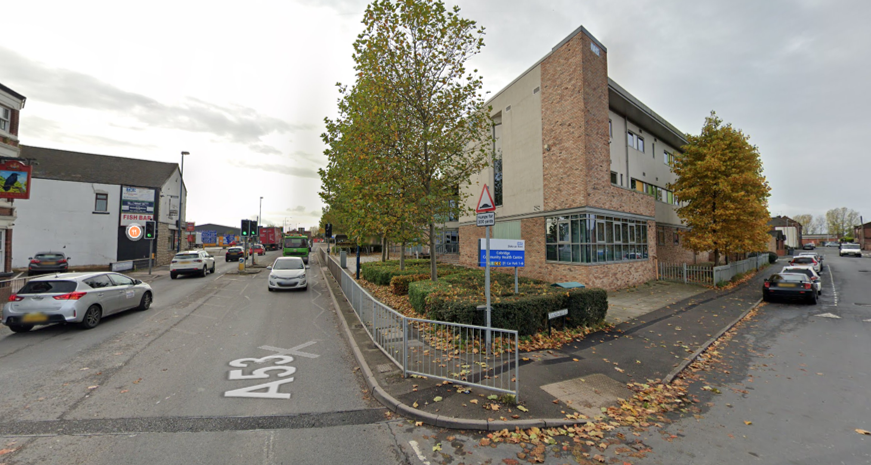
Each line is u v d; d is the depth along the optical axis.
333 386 5.48
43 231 24.52
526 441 4.01
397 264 19.80
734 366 6.83
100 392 5.10
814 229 127.62
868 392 5.56
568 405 4.87
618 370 6.27
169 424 4.23
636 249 18.48
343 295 13.84
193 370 6.04
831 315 11.56
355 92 11.80
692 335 8.80
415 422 4.41
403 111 11.18
